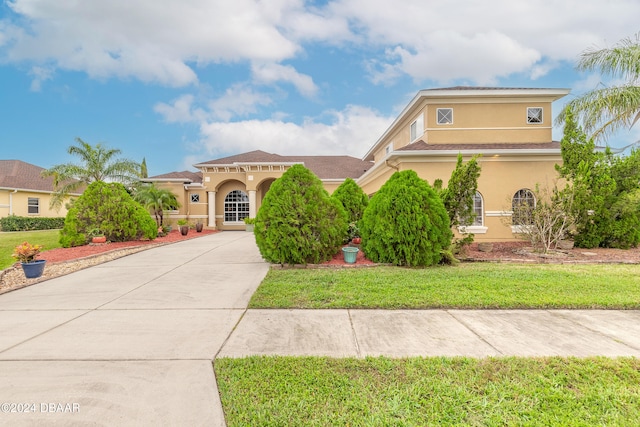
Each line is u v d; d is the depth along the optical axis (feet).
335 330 14.42
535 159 42.86
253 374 10.53
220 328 14.74
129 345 12.85
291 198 29.66
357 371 10.72
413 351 12.26
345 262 30.63
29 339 13.46
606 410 8.65
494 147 43.21
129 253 38.40
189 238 58.75
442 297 18.63
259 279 24.59
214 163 80.94
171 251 40.45
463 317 15.94
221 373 10.59
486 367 10.86
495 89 45.80
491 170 42.98
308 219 29.53
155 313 16.90
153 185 71.77
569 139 37.24
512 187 42.96
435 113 47.11
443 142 46.80
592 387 9.68
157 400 9.20
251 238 59.06
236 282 23.76
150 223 51.01
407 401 9.11
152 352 12.21
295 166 31.01
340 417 8.44
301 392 9.56
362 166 93.09
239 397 9.32
